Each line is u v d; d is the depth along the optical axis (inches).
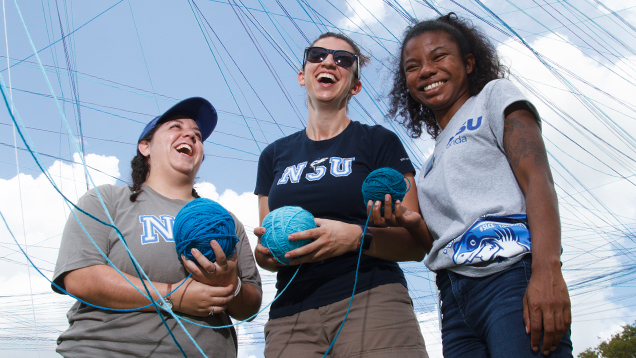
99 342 64.7
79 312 68.7
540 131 61.0
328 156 84.1
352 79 96.8
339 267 74.9
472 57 80.3
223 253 65.1
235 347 79.4
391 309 72.3
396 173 68.4
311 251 67.7
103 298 66.2
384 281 74.7
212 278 68.2
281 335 74.9
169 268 71.5
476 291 59.6
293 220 69.0
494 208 60.0
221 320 77.0
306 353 71.7
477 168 64.3
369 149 84.3
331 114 91.5
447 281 66.8
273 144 96.3
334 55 90.5
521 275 55.4
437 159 73.5
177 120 90.5
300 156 87.6
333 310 72.6
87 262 67.4
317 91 90.2
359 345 69.3
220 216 67.4
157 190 83.7
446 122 79.5
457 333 63.9
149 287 67.4
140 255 70.8
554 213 53.8
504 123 62.2
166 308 60.0
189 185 87.7
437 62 77.0
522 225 58.2
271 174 93.4
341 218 79.1
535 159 57.4
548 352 49.5
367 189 68.4
